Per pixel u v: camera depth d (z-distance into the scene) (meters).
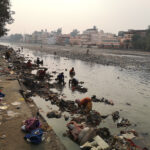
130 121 8.39
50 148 4.91
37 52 63.31
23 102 7.96
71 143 5.93
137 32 83.00
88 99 8.88
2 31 40.38
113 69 28.38
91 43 107.50
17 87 10.48
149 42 67.94
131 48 78.94
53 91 12.39
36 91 11.54
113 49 81.38
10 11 37.38
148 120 8.68
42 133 5.30
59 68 25.33
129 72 26.25
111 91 14.16
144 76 23.38
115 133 6.95
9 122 5.86
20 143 4.81
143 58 53.75
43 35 168.12
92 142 5.57
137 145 6.10
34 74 17.31
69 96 11.55
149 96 13.60
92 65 31.83
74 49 89.38
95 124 7.64
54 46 115.38
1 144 4.62
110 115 8.89
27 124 5.50
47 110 8.62
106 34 119.69
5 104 7.42
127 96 13.09
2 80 12.03
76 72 22.70
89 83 16.56
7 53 25.23
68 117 7.93
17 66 20.25
